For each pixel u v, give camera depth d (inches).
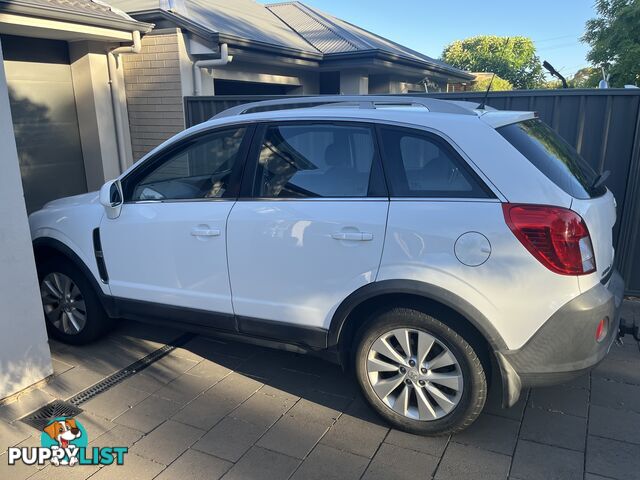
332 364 154.5
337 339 121.8
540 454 112.7
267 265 125.6
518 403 131.3
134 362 155.6
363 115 120.3
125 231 145.0
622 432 119.5
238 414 129.2
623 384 139.1
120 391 139.6
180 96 312.2
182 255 137.1
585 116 198.8
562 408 129.0
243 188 130.6
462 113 116.7
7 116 126.1
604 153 200.1
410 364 115.4
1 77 124.0
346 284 117.0
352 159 119.8
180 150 141.3
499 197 105.7
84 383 143.3
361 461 111.7
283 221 122.2
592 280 105.2
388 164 115.6
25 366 136.6
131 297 148.9
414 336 115.3
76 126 307.6
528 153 110.3
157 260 141.4
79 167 312.5
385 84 498.0
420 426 117.4
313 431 122.3
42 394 137.5
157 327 179.6
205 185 137.4
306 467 110.0
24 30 252.2
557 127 203.5
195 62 317.4
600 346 107.3
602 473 106.7
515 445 115.8
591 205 110.5
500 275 103.6
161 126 321.7
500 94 205.8
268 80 393.4
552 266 101.1
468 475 106.8
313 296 121.8
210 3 434.6
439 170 111.6
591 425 122.2
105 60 304.7
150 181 145.9
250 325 132.1
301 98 153.3
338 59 409.4
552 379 107.1
